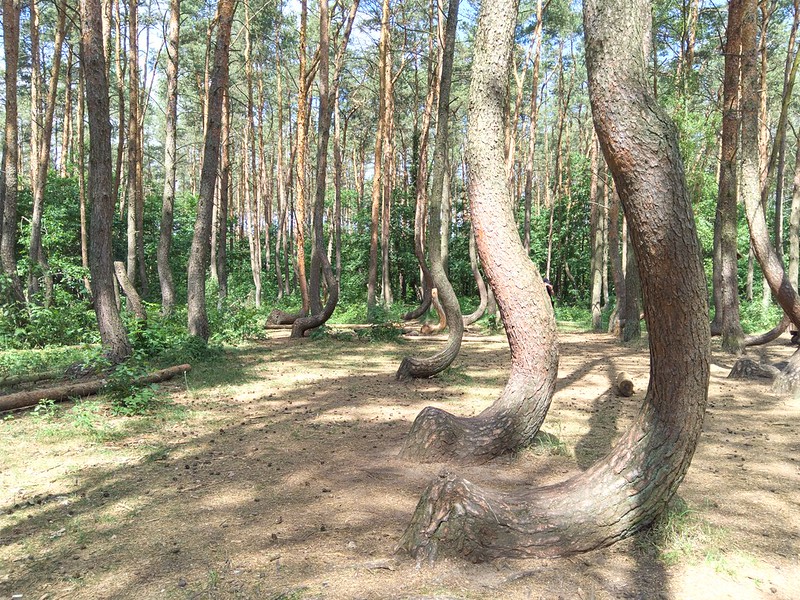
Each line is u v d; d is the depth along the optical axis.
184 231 35.72
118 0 21.12
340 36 30.61
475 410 7.18
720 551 3.29
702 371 3.28
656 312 3.25
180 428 6.33
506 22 5.18
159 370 9.28
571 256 36.91
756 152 9.80
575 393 8.48
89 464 5.05
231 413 7.08
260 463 5.07
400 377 9.32
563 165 41.69
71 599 2.83
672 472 3.32
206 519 3.84
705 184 15.58
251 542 3.46
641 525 3.35
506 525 3.20
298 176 18.61
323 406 7.46
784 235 30.89
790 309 9.52
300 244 18.61
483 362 11.84
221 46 11.99
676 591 2.87
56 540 3.54
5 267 14.47
